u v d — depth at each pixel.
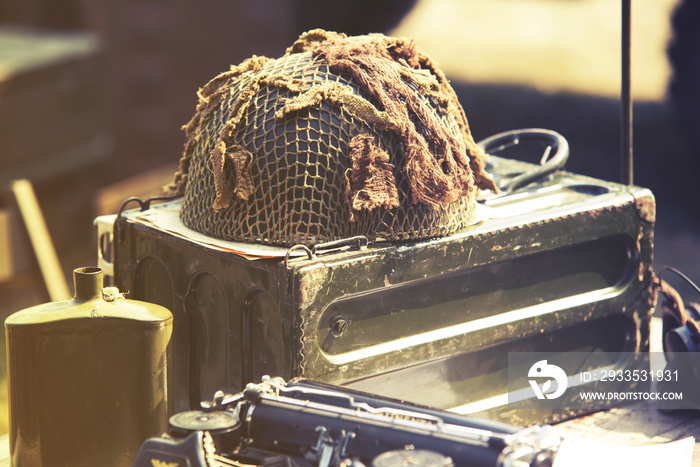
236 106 2.23
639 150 5.67
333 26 6.75
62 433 2.16
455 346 2.26
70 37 4.88
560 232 2.31
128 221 2.33
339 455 2.01
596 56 7.28
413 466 1.93
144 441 2.11
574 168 5.69
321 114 2.20
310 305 2.15
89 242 4.75
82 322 2.15
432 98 2.26
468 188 2.25
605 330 2.39
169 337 2.18
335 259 2.17
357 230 2.21
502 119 6.43
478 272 2.27
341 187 2.20
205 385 2.28
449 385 2.27
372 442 2.00
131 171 6.10
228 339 2.23
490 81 6.92
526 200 2.38
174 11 6.07
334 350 2.19
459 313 2.26
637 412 2.40
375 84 2.22
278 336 2.18
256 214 2.21
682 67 5.96
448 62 7.25
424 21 7.91
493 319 2.29
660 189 5.38
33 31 5.13
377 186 2.19
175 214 2.34
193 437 2.02
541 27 7.88
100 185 4.85
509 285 2.29
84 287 2.17
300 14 6.48
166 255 2.29
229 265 2.21
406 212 2.22
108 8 5.99
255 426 2.06
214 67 6.17
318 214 2.20
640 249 2.38
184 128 2.32
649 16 6.35
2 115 4.17
